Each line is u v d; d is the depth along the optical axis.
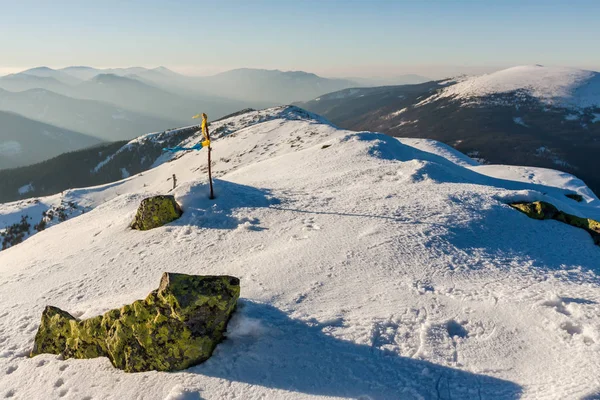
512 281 10.23
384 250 11.99
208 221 17.08
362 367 6.36
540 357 6.61
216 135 143.88
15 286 13.96
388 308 8.40
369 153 30.91
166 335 6.74
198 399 5.91
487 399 5.61
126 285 12.23
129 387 6.46
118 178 165.62
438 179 20.73
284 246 13.31
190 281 6.99
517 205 16.81
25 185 174.00
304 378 6.15
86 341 7.69
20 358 8.35
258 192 20.59
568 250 13.62
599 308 8.11
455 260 11.53
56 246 18.92
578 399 5.23
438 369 6.35
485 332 7.50
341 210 16.69
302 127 89.94
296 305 8.63
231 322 7.30
